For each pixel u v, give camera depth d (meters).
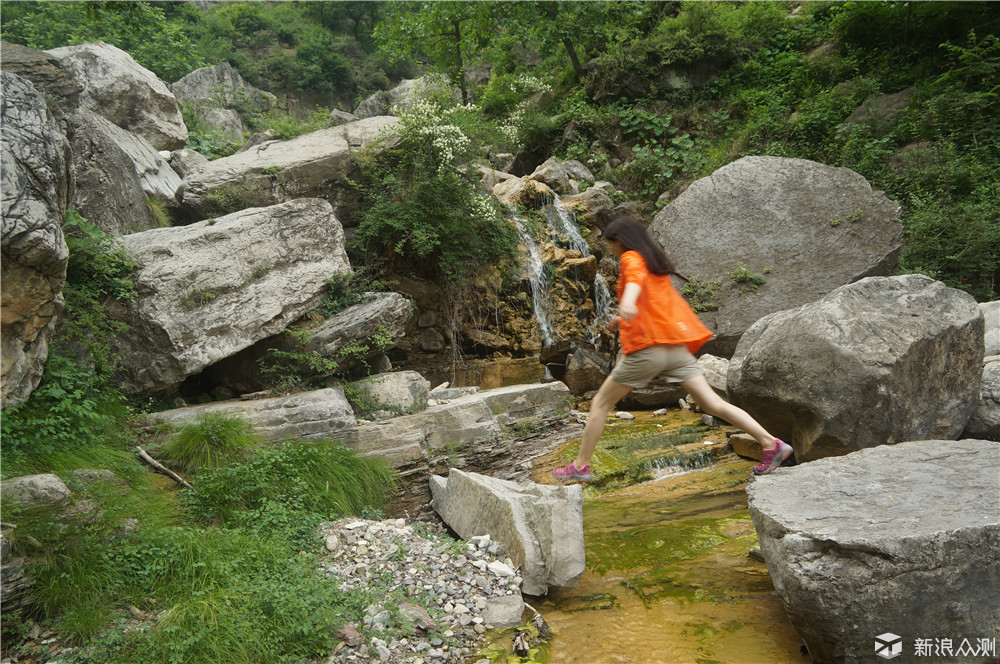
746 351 6.77
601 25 18.22
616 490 6.85
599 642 3.67
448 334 9.93
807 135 14.28
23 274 4.68
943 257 10.52
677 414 9.40
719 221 12.09
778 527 3.32
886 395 5.45
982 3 13.93
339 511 5.58
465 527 5.38
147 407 6.48
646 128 16.12
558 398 8.52
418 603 3.99
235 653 3.29
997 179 11.21
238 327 6.94
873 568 2.98
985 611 2.94
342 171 10.14
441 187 9.89
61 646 3.46
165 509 4.75
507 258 10.62
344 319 7.57
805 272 11.05
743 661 3.35
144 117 10.98
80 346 6.04
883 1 14.81
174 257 6.80
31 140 4.83
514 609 3.97
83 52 10.51
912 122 12.82
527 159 17.48
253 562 4.20
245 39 41.22
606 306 11.84
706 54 16.80
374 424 6.77
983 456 3.95
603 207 13.10
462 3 18.20
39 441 4.78
